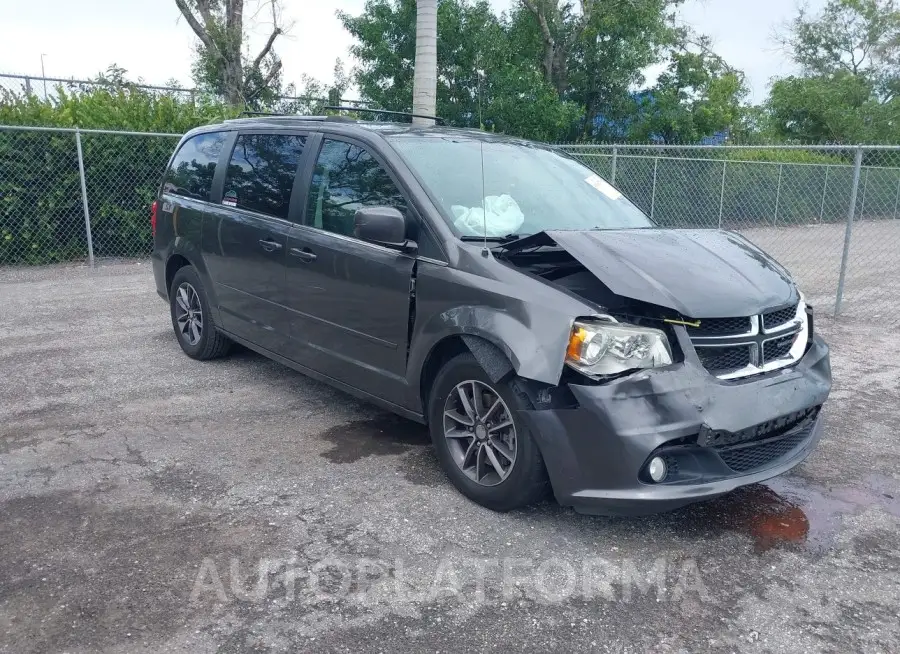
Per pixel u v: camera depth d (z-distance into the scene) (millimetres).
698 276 3443
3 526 3342
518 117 19938
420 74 12000
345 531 3354
